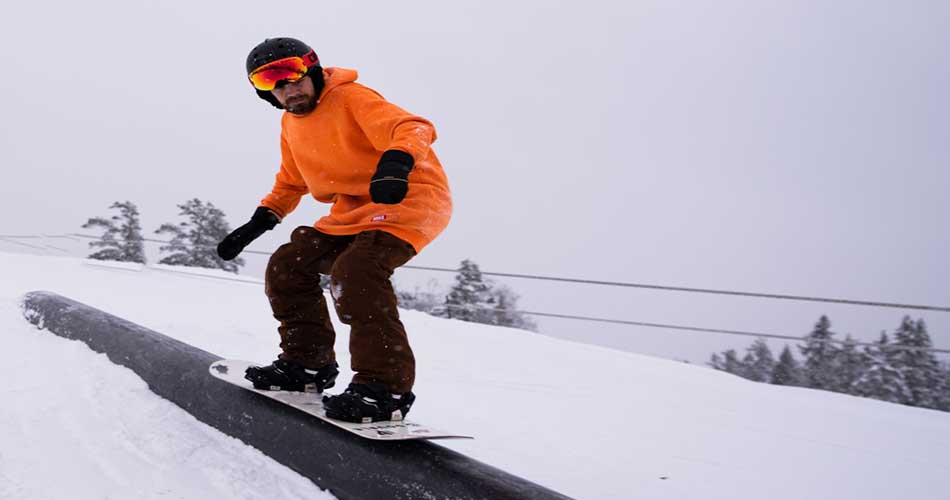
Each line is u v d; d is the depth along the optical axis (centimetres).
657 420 462
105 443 276
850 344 934
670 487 324
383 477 228
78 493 232
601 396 522
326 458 247
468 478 213
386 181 228
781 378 1859
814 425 500
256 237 317
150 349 356
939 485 377
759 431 463
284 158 311
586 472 332
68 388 334
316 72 267
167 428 296
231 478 255
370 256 249
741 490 333
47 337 433
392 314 251
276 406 276
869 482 371
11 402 311
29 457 255
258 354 516
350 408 240
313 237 280
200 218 2419
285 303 285
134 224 2177
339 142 268
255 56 262
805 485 354
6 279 838
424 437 229
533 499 201
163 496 237
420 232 259
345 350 583
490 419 415
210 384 307
